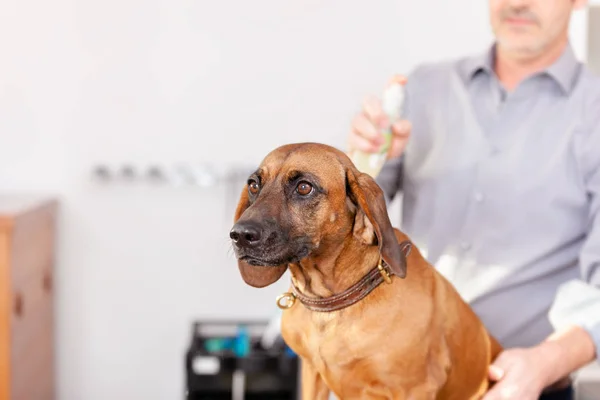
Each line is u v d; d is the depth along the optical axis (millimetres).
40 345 2729
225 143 3006
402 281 1233
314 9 2969
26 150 2980
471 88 1837
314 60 2984
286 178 1189
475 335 1352
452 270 1780
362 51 2979
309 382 1357
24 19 2930
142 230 3037
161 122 2990
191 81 2980
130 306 3064
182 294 3072
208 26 2965
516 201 1724
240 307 3088
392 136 1587
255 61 2980
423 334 1221
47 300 2836
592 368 2559
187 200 3031
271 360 2631
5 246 2287
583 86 1722
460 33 2967
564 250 1709
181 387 3098
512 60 1751
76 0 2936
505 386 1380
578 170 1686
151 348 3086
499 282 1727
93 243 3031
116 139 2988
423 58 2979
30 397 2564
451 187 1800
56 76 2959
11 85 2951
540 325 1721
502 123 1765
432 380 1238
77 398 3080
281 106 2998
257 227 1132
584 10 2789
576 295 1627
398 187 1980
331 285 1220
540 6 1654
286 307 1287
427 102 1888
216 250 3055
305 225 1181
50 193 3004
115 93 2973
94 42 2951
